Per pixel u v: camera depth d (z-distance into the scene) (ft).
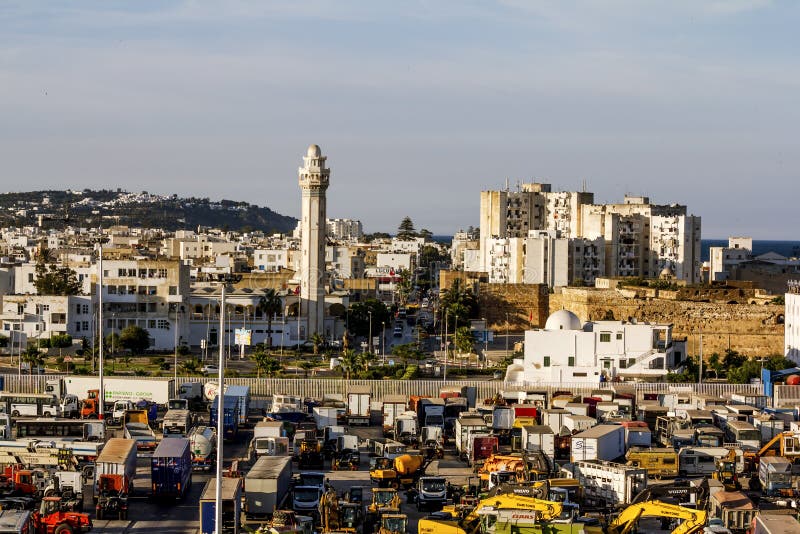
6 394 550.36
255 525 362.53
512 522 339.36
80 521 357.41
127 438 465.06
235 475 402.11
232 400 534.78
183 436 478.18
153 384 583.99
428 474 446.19
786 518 339.77
